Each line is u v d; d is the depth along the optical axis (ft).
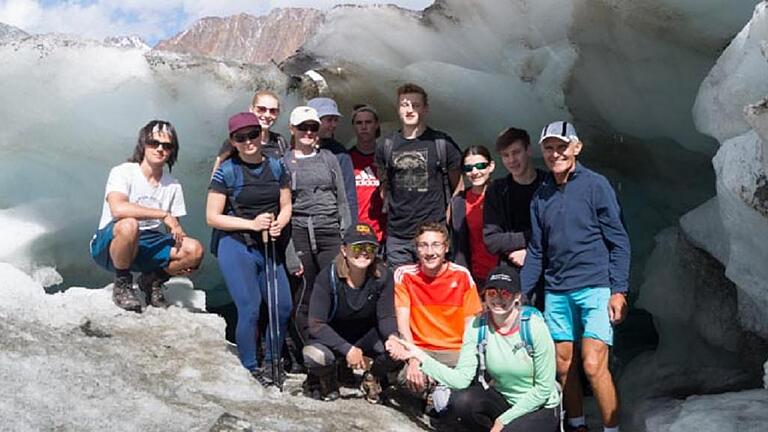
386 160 14.29
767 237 12.84
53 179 19.27
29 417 9.20
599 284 11.78
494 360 11.27
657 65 18.69
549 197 12.05
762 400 12.82
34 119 18.42
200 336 13.83
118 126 19.07
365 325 12.73
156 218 13.64
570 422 12.80
